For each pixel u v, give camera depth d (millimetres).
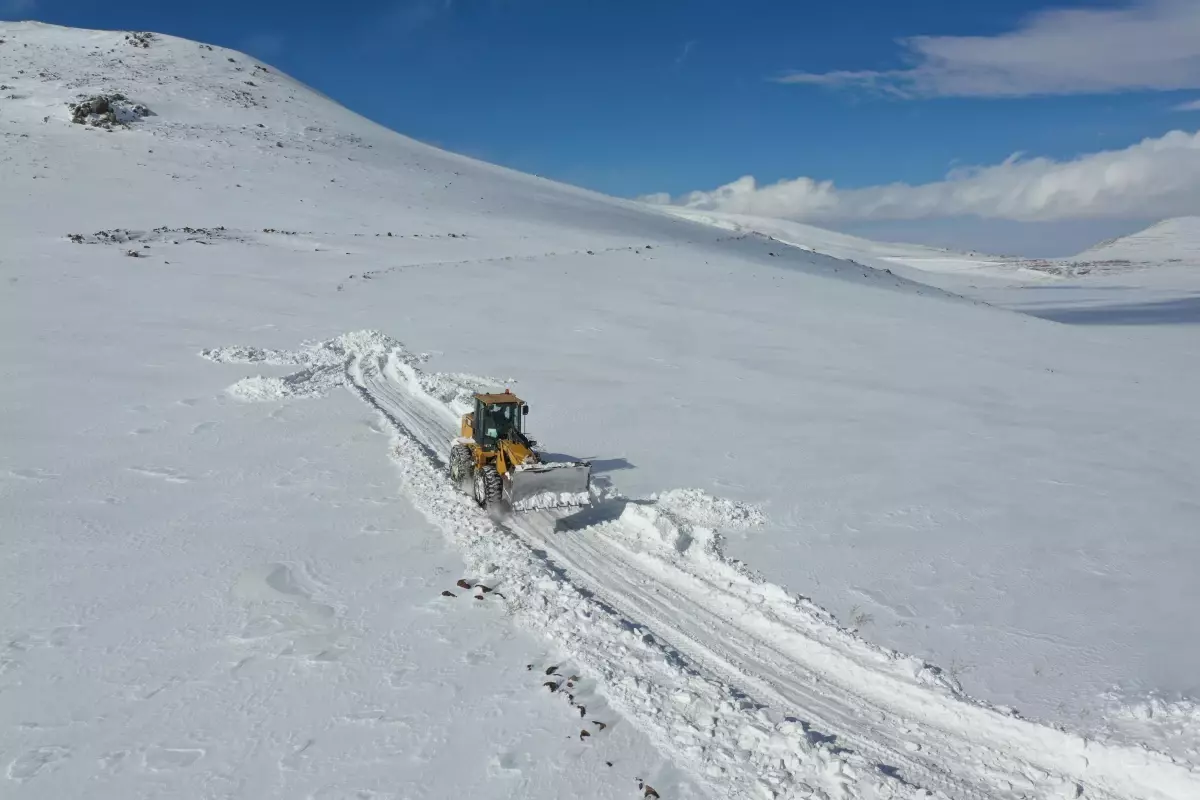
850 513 12398
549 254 43062
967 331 34344
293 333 24062
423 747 6629
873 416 18969
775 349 26828
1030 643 8594
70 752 6445
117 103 65812
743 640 8594
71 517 10930
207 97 76500
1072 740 6734
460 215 54344
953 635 8734
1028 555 11039
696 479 13742
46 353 19766
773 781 6324
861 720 7266
